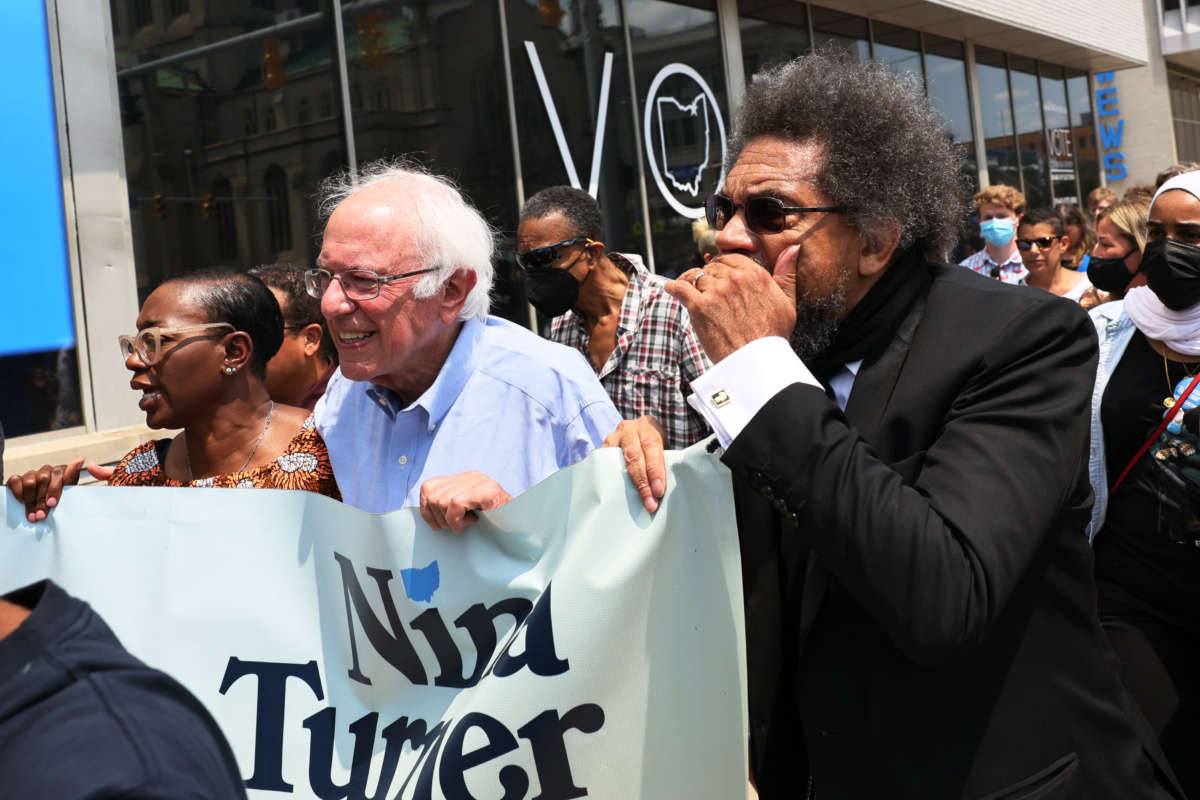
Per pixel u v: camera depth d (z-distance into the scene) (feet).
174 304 8.20
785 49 36.68
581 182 27.96
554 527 5.70
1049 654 5.02
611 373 12.35
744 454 4.74
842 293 5.24
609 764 5.50
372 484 7.45
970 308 5.16
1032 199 54.29
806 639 5.17
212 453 8.42
